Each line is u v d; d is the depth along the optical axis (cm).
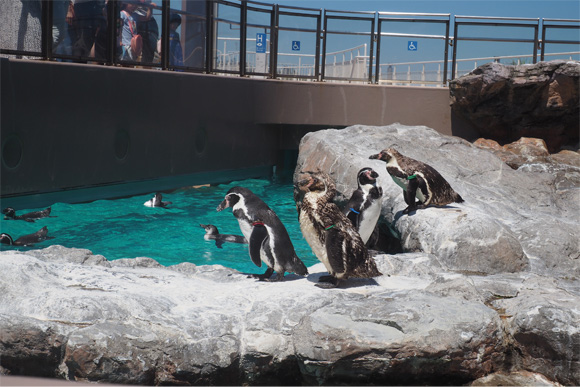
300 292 538
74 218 1074
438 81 1816
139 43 1378
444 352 464
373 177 662
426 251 717
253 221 560
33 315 473
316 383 475
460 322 480
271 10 1758
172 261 846
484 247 688
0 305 489
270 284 568
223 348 471
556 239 738
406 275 636
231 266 828
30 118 1098
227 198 568
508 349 507
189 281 584
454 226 711
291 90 1728
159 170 1405
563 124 1683
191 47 1547
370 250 707
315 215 530
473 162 1124
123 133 1302
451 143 1219
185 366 463
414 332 470
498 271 682
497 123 1703
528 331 496
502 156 1428
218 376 471
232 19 1673
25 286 513
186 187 1488
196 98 1490
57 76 1143
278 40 1781
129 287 544
